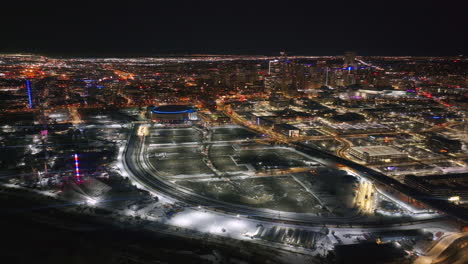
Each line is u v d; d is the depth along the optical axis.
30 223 184.00
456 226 191.62
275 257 158.38
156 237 173.88
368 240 175.12
